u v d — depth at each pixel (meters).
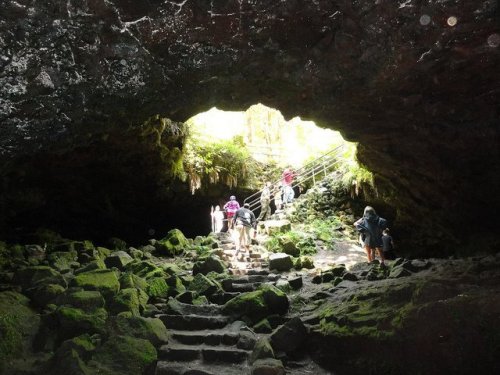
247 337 6.19
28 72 4.39
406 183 10.43
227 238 12.98
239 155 15.58
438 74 5.36
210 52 5.26
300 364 5.98
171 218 15.63
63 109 4.84
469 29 4.61
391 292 6.21
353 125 7.41
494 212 9.05
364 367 5.61
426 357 5.15
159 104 5.74
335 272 9.06
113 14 4.58
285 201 15.86
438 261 8.80
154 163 11.70
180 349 5.88
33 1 4.17
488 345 4.80
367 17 4.81
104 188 11.91
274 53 5.39
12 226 11.20
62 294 6.38
